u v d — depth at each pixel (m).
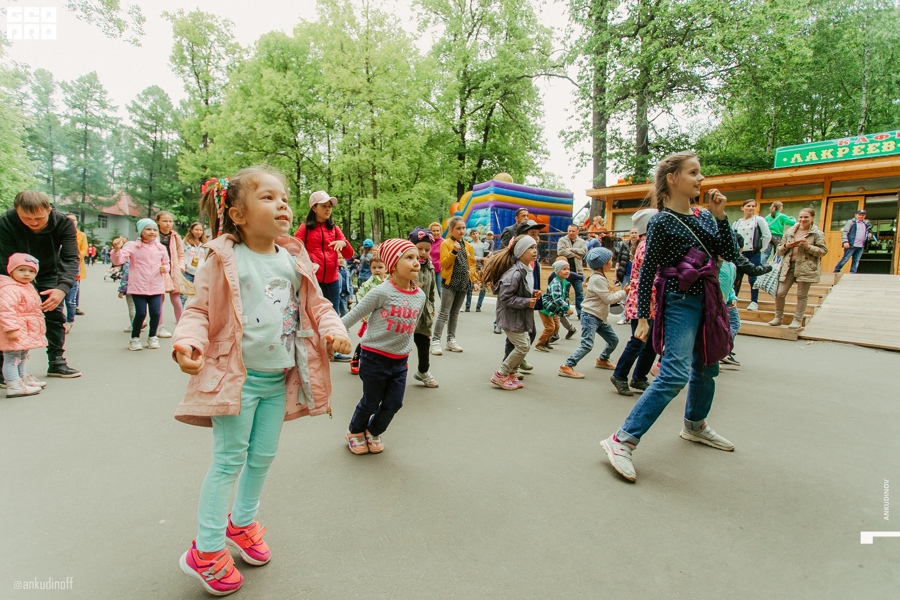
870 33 19.73
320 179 24.73
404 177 20.98
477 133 26.16
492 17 23.05
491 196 17.30
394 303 2.95
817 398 4.43
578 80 16.62
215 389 1.74
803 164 13.83
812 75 19.11
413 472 2.83
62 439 3.19
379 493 2.56
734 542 2.18
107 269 32.12
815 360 6.06
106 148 54.94
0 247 4.14
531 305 4.40
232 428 1.81
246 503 1.95
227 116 23.25
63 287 4.45
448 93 22.44
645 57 14.98
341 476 2.75
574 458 3.07
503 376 4.66
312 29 22.41
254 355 1.84
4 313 3.95
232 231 1.90
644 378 4.52
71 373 4.75
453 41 24.12
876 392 4.62
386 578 1.88
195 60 30.06
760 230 8.02
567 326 7.48
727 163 18.59
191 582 1.84
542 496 2.57
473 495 2.56
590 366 5.75
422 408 4.05
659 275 2.95
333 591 1.80
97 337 6.94
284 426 3.55
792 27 14.02
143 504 2.39
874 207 12.78
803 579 1.93
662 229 2.91
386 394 3.01
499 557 2.03
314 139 23.80
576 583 1.87
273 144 23.02
